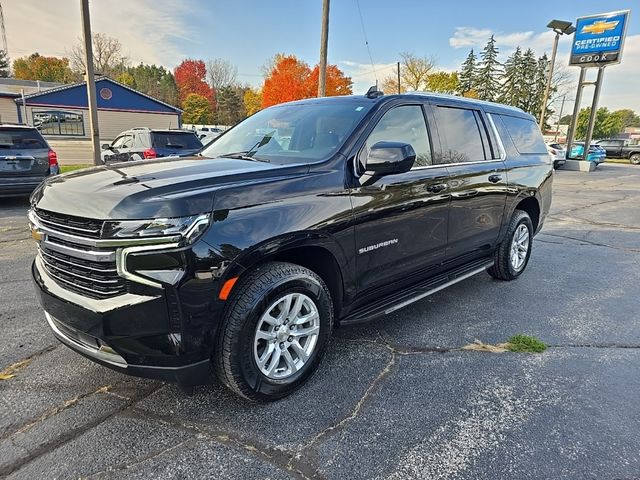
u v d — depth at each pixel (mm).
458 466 2178
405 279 3596
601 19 23297
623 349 3469
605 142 35344
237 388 2490
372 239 3094
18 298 4227
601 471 2156
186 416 2531
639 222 9234
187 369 2291
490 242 4566
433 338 3604
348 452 2262
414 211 3406
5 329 3566
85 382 2850
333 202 2791
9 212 8734
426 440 2367
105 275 2197
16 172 8758
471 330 3773
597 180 19203
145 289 2141
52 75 70250
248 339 2449
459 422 2523
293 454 2242
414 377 2996
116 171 2744
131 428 2414
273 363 2635
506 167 4566
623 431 2463
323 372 3037
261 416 2545
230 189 2389
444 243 3838
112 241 2127
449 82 61188
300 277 2646
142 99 29219
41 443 2281
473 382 2949
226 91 71375
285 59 47000
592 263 6008
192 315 2213
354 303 3182
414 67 54531
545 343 3551
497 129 4629
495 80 65750
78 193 2385
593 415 2609
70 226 2289
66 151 25859
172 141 11062
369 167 2910
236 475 2094
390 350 3381
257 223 2404
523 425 2506
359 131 3131
